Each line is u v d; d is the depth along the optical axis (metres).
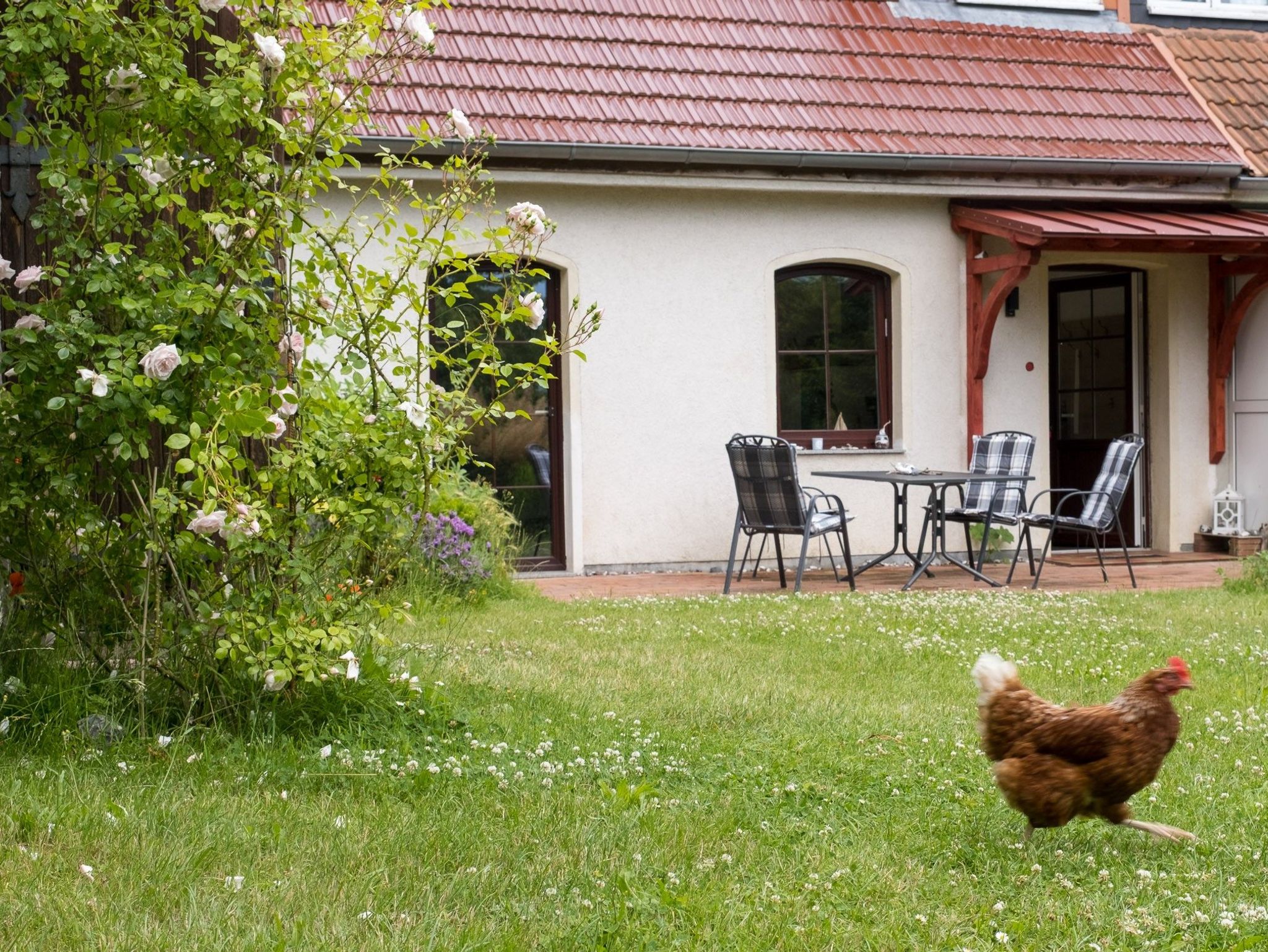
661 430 11.98
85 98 5.09
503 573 9.91
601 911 3.27
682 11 12.93
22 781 4.14
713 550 12.17
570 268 11.65
